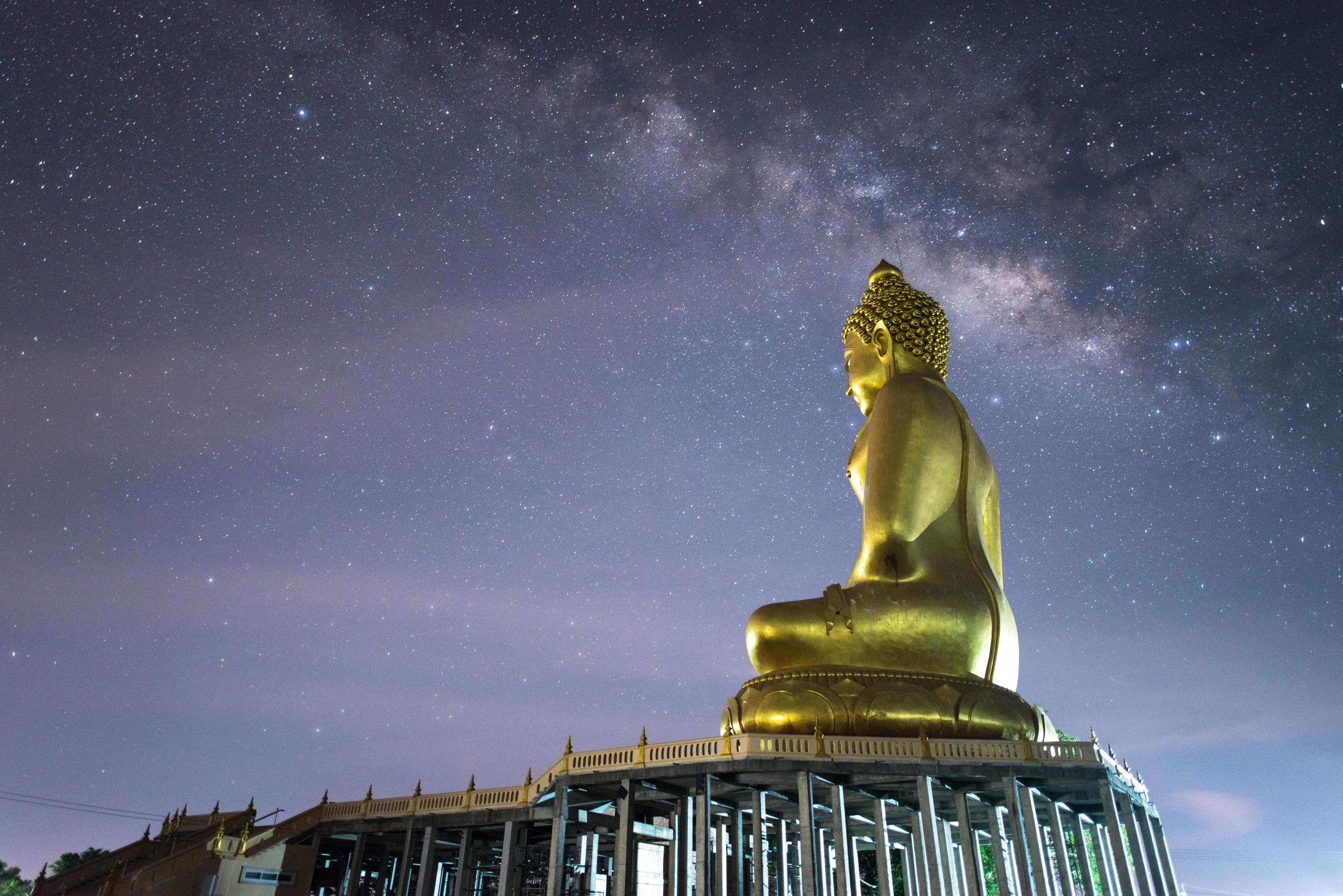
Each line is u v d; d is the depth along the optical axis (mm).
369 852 37781
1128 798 29578
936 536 32188
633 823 26312
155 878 30078
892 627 29516
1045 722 29812
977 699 28062
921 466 32938
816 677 28781
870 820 33156
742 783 26859
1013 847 24938
